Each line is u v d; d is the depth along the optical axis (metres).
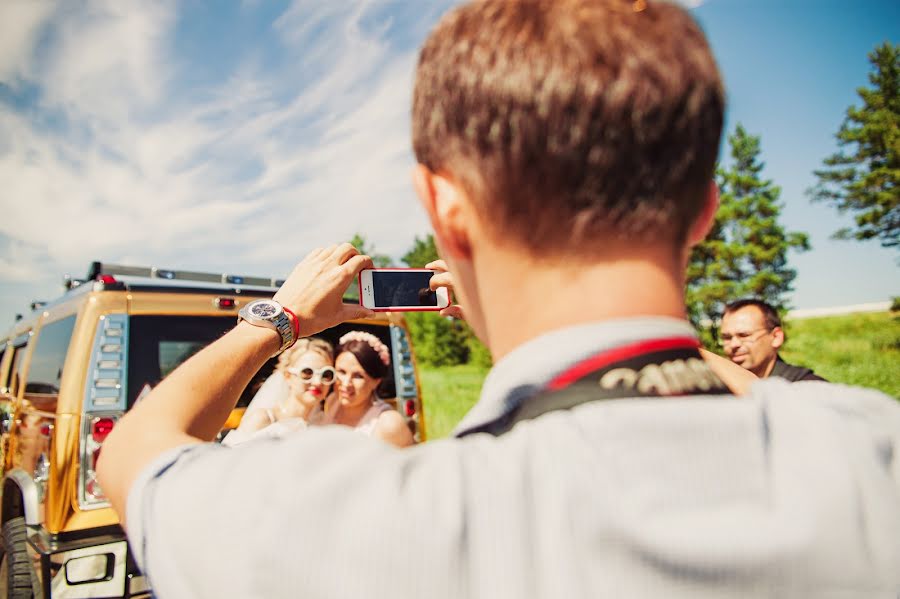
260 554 0.46
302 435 0.56
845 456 0.51
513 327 0.57
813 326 37.03
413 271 1.53
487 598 0.44
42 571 3.07
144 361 3.47
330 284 0.90
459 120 0.57
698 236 0.62
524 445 0.50
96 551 3.06
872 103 29.50
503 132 0.54
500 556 0.45
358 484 0.49
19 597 3.56
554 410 0.52
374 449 0.54
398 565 0.45
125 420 0.68
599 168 0.52
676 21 0.56
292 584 0.45
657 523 0.45
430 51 0.61
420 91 0.62
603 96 0.51
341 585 0.44
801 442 0.52
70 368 3.30
